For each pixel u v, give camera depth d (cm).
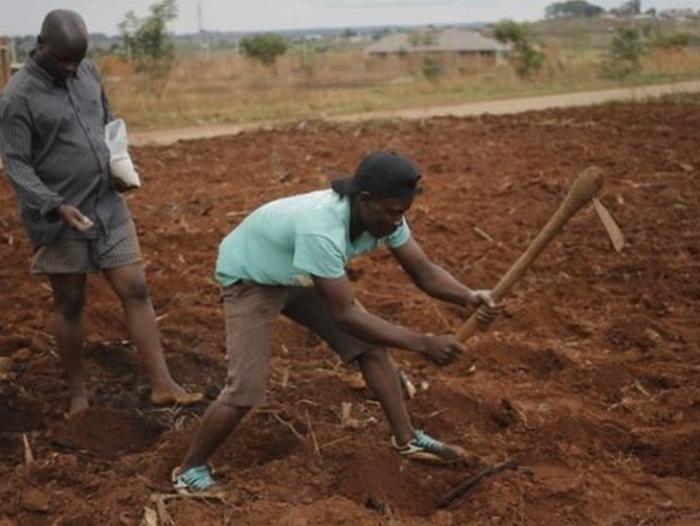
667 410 564
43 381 618
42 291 803
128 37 2630
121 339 693
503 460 509
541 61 3266
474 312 461
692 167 1263
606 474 496
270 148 1570
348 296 438
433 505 484
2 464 526
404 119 1959
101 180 551
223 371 633
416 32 5175
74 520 458
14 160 533
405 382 561
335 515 449
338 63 4272
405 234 467
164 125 2212
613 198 1076
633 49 3266
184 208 1113
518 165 1334
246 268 458
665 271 812
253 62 3619
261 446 538
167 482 500
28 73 537
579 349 660
